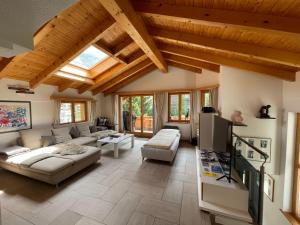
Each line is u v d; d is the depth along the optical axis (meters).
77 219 2.06
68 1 0.74
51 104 4.89
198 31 2.55
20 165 2.93
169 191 2.69
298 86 2.57
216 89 4.72
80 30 2.99
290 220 2.63
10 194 2.58
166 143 4.04
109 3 1.93
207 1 1.74
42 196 2.53
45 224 1.97
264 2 1.47
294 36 1.61
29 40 0.86
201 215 2.15
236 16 1.73
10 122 3.83
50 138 4.20
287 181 2.84
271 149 3.13
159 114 6.36
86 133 5.52
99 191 2.68
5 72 3.49
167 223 2.01
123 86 7.05
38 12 0.76
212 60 3.43
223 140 2.31
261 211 1.83
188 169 3.55
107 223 2.00
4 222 2.00
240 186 2.01
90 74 5.41
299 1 1.33
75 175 3.25
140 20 2.71
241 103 3.30
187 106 6.20
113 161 4.02
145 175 3.27
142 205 2.34
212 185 2.05
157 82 6.45
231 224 2.03
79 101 5.99
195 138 5.54
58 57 3.62
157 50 4.08
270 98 3.13
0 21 0.71
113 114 7.34
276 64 2.68
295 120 2.78
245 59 3.01
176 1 1.95
